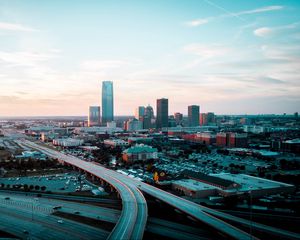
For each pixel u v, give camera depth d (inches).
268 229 6240.2
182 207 7057.1
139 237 5236.2
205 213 6624.0
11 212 7485.2
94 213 7426.2
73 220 6919.3
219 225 5885.8
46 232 6254.9
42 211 7573.8
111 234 5344.5
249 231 6107.3
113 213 7436.0
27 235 6117.1
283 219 6909.5
